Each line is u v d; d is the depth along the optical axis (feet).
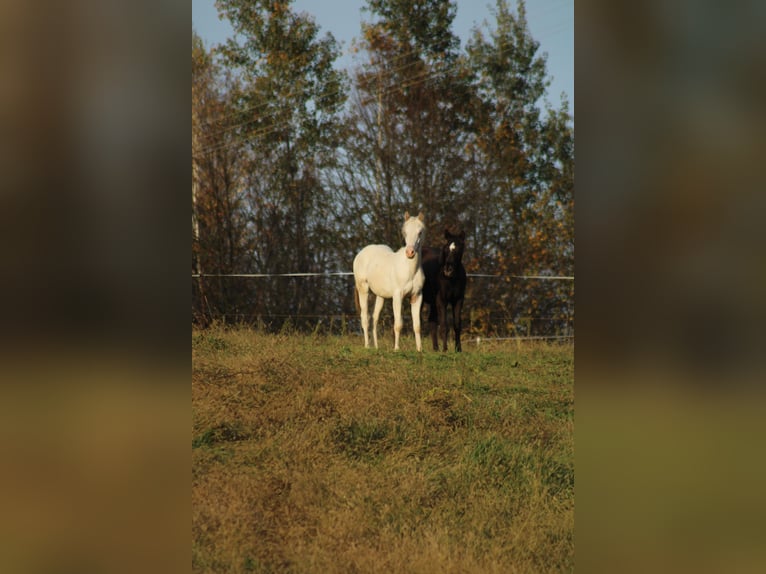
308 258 61.00
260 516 11.46
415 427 16.76
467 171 59.93
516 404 19.15
